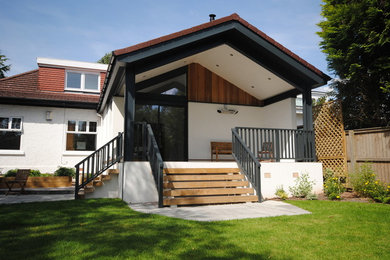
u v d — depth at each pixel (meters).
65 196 8.25
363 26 9.38
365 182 7.55
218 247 3.55
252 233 4.14
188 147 10.76
